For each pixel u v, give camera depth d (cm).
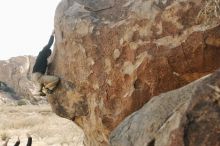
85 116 721
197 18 566
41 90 768
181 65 578
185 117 370
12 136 1844
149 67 593
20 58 4797
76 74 712
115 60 634
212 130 349
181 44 575
